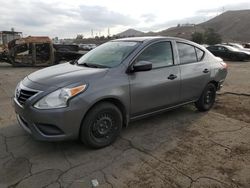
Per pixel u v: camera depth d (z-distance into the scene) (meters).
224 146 4.15
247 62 20.23
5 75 12.14
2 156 3.74
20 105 3.73
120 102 4.02
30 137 4.34
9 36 24.05
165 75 4.62
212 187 3.11
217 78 5.85
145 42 4.52
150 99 4.45
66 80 3.65
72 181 3.19
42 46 17.05
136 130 4.73
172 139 4.38
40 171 3.38
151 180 3.23
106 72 3.94
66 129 3.53
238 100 6.94
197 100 5.61
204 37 62.44
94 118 3.76
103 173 3.36
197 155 3.85
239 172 3.43
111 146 4.08
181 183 3.18
